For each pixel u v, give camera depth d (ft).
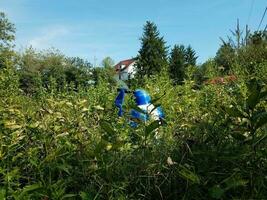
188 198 7.68
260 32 13.17
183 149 8.39
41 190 7.66
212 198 7.45
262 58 22.45
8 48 176.86
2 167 8.89
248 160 7.46
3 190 7.79
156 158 8.41
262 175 7.20
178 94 16.66
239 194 7.55
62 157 9.12
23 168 9.12
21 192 7.66
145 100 13.87
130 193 8.20
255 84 7.09
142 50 223.92
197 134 8.66
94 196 8.05
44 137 9.85
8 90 17.71
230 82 18.12
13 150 9.43
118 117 12.47
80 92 22.30
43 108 11.37
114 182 8.09
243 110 7.65
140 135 9.11
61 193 7.55
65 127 10.32
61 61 199.21
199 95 15.57
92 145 9.60
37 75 25.98
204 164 7.97
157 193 8.01
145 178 8.26
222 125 8.63
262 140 7.38
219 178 7.75
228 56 22.97
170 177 8.05
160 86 18.67
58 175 8.95
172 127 10.09
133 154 8.59
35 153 9.21
